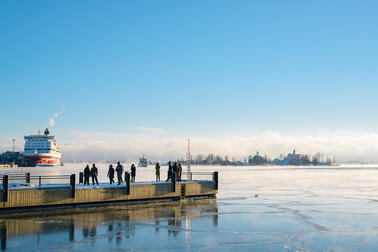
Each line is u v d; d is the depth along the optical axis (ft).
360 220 83.87
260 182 231.50
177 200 120.57
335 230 72.69
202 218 85.15
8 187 87.66
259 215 90.02
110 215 88.07
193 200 122.31
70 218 83.15
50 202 92.58
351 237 66.74
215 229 72.79
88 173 110.73
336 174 408.67
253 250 57.21
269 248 58.44
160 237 65.36
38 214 87.40
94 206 101.86
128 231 70.13
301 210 99.04
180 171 127.75
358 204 111.96
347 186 193.57
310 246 60.08
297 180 258.78
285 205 109.29
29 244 59.36
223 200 122.42
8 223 76.38
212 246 59.36
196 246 59.26
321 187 185.47
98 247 58.03
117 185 107.55
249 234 68.44
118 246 58.85
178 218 84.84
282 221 81.87
